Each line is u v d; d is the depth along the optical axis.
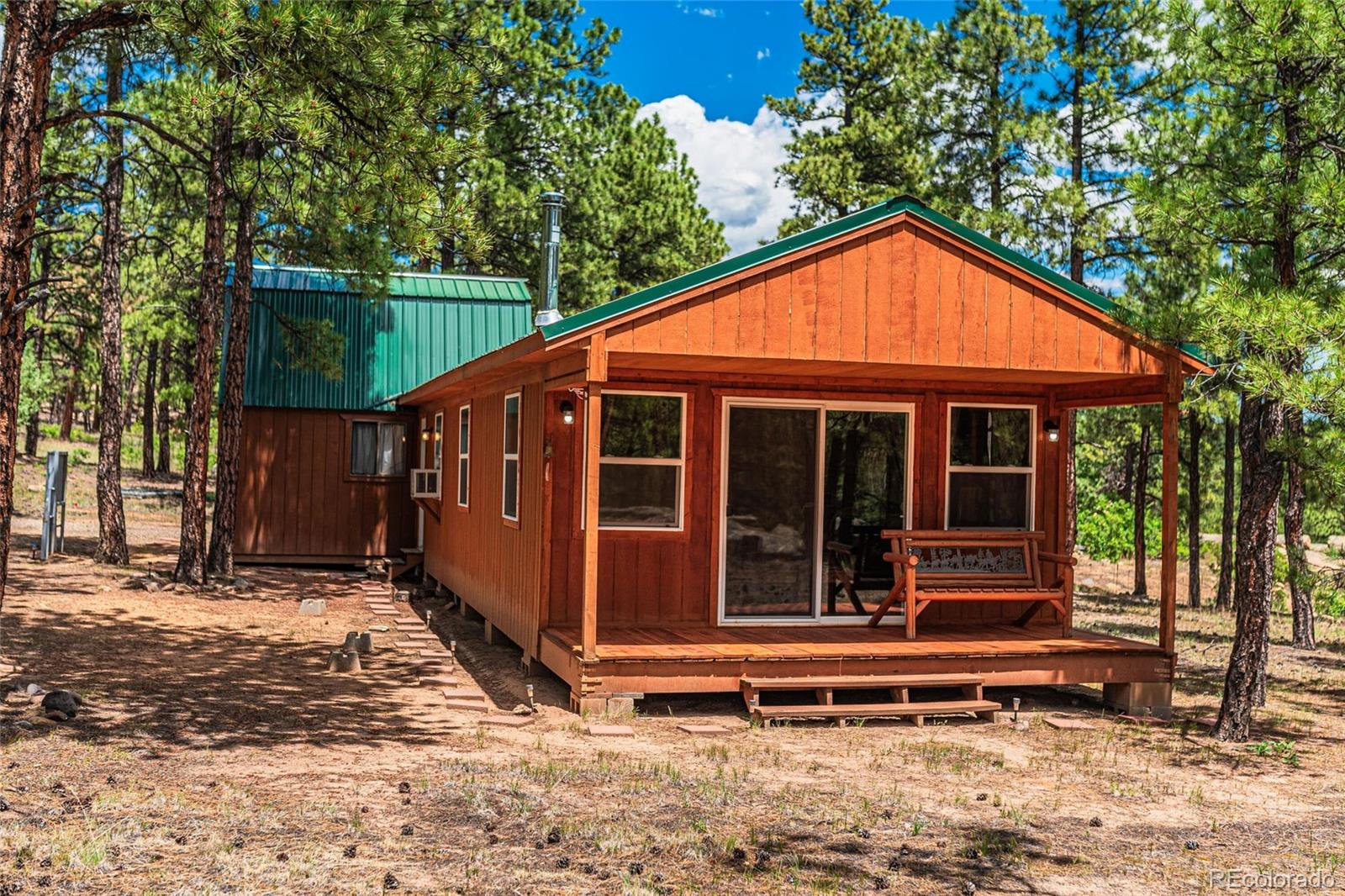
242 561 18.95
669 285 8.52
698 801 6.64
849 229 8.89
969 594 10.31
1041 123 17.78
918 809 6.66
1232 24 9.27
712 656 9.05
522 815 6.17
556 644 9.73
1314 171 9.19
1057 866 5.76
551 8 27.61
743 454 10.92
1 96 7.94
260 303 18.91
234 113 9.10
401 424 19.55
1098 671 9.90
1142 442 21.78
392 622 13.78
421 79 8.66
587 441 8.70
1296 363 8.57
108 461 17.31
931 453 11.30
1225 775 7.95
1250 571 9.12
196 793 6.23
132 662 10.10
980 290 9.22
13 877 4.83
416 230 8.86
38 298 7.95
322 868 5.16
